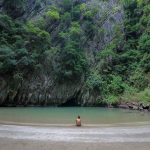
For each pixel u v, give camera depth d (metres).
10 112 37.66
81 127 25.09
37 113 37.06
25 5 59.00
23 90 50.94
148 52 57.41
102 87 54.88
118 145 17.77
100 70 57.53
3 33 49.88
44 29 58.19
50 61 53.53
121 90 54.59
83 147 16.92
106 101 52.84
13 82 49.44
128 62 58.78
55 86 53.94
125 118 32.97
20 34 51.84
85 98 54.91
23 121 28.34
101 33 61.91
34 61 50.81
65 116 34.03
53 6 60.25
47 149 16.20
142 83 53.97
